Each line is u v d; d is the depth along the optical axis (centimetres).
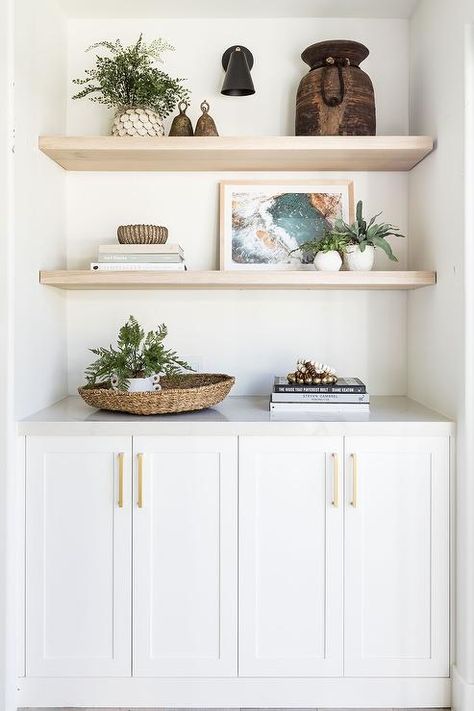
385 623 210
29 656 209
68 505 208
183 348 263
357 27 261
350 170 260
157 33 260
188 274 224
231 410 230
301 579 208
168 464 207
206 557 208
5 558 201
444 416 217
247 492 207
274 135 260
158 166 251
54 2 240
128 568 208
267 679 209
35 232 220
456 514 209
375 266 263
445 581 210
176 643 209
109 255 229
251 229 259
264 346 264
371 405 241
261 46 260
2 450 200
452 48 209
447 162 215
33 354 220
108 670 209
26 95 208
